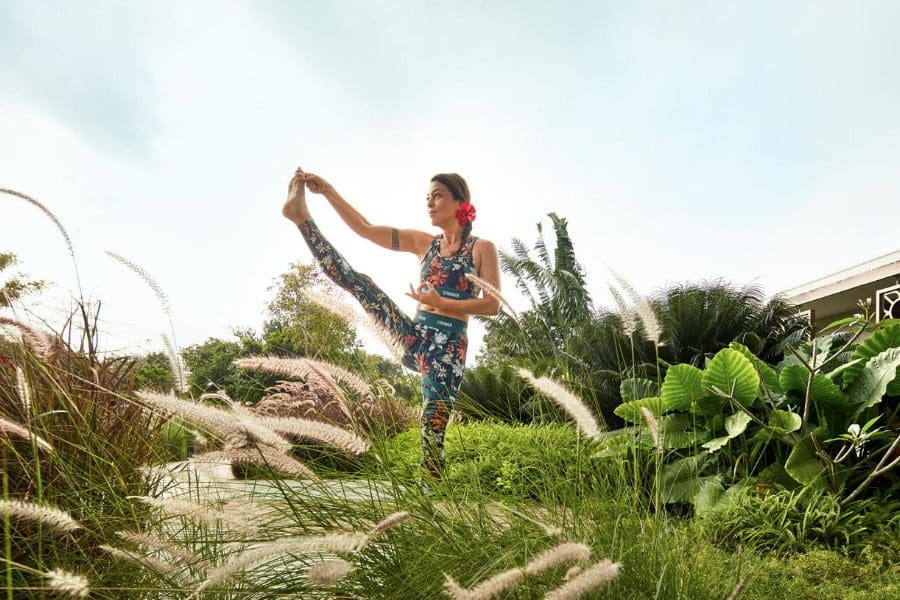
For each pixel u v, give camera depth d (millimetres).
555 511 1812
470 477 1994
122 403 2141
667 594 1539
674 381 4023
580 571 1019
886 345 4070
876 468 3004
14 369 2014
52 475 1793
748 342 7836
